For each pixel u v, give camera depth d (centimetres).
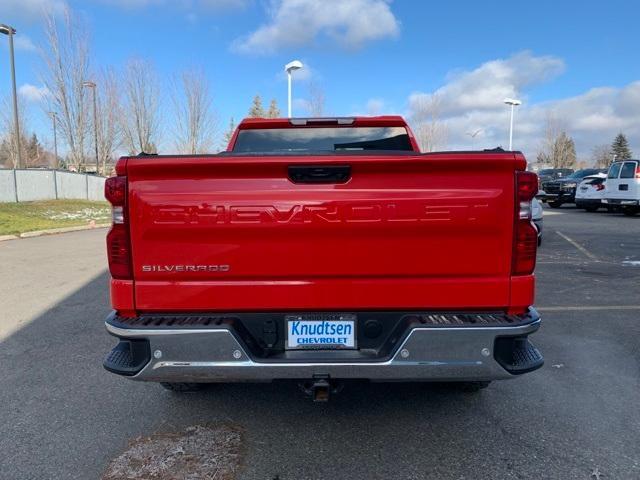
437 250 276
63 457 304
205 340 274
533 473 285
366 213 273
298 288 280
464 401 375
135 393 394
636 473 284
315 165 269
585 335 516
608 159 8856
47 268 938
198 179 274
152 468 292
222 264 279
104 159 3538
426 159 267
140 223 276
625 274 830
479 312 283
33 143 6156
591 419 345
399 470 289
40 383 414
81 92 3275
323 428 338
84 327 566
